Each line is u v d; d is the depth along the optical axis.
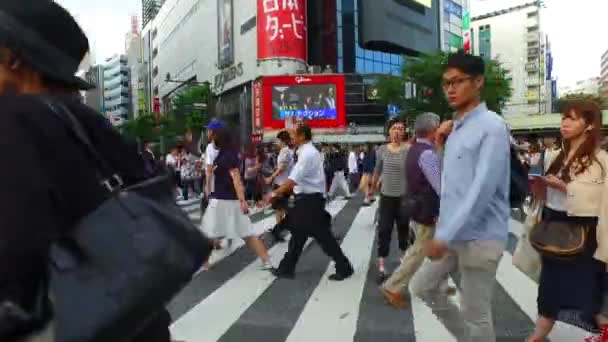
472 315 3.10
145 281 1.23
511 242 8.81
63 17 1.43
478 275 3.05
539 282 3.97
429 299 3.42
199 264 1.38
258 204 13.82
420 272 3.42
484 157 2.87
